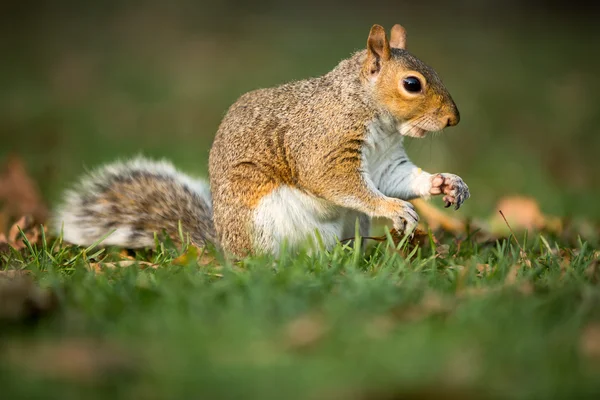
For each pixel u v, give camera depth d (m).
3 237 10.84
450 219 12.67
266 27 37.03
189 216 11.04
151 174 11.65
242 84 28.02
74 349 6.16
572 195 17.12
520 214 13.02
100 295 7.28
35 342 6.43
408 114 9.96
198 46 33.59
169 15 37.91
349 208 10.36
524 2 42.88
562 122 24.06
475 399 5.43
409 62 9.99
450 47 33.75
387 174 10.49
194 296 7.20
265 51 32.50
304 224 10.24
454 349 6.04
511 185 18.42
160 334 6.48
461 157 20.81
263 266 8.45
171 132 23.70
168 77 29.45
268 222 10.08
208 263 9.07
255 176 10.16
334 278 8.00
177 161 19.17
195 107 25.91
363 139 9.95
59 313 7.05
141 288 7.48
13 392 5.52
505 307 6.86
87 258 9.46
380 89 9.92
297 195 10.21
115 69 30.62
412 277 7.87
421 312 6.74
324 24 37.91
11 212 13.16
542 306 6.94
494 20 40.38
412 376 5.66
